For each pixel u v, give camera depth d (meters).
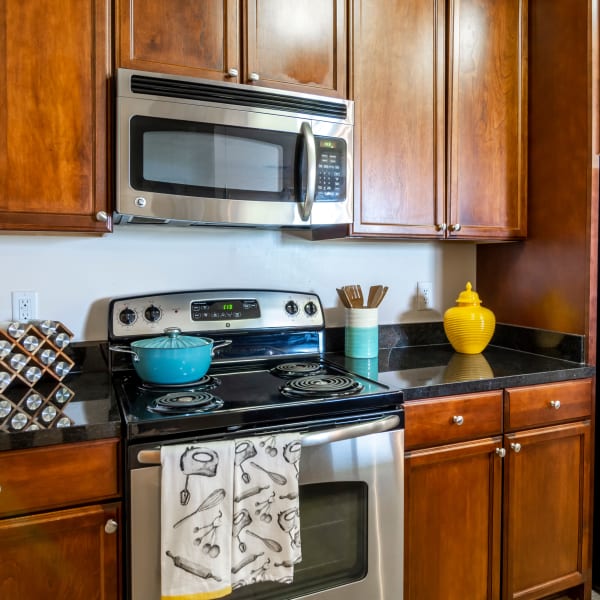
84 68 1.35
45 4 1.31
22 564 1.08
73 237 1.65
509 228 2.00
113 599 1.15
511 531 1.66
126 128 1.36
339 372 1.67
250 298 1.79
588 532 1.82
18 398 1.33
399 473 1.40
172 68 1.44
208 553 1.12
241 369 1.72
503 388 1.63
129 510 1.12
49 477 1.09
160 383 1.44
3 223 1.29
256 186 1.52
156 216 1.40
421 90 1.82
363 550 1.37
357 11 1.70
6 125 1.29
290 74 1.59
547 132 1.96
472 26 1.90
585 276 1.83
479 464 1.60
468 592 1.59
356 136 1.70
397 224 1.78
